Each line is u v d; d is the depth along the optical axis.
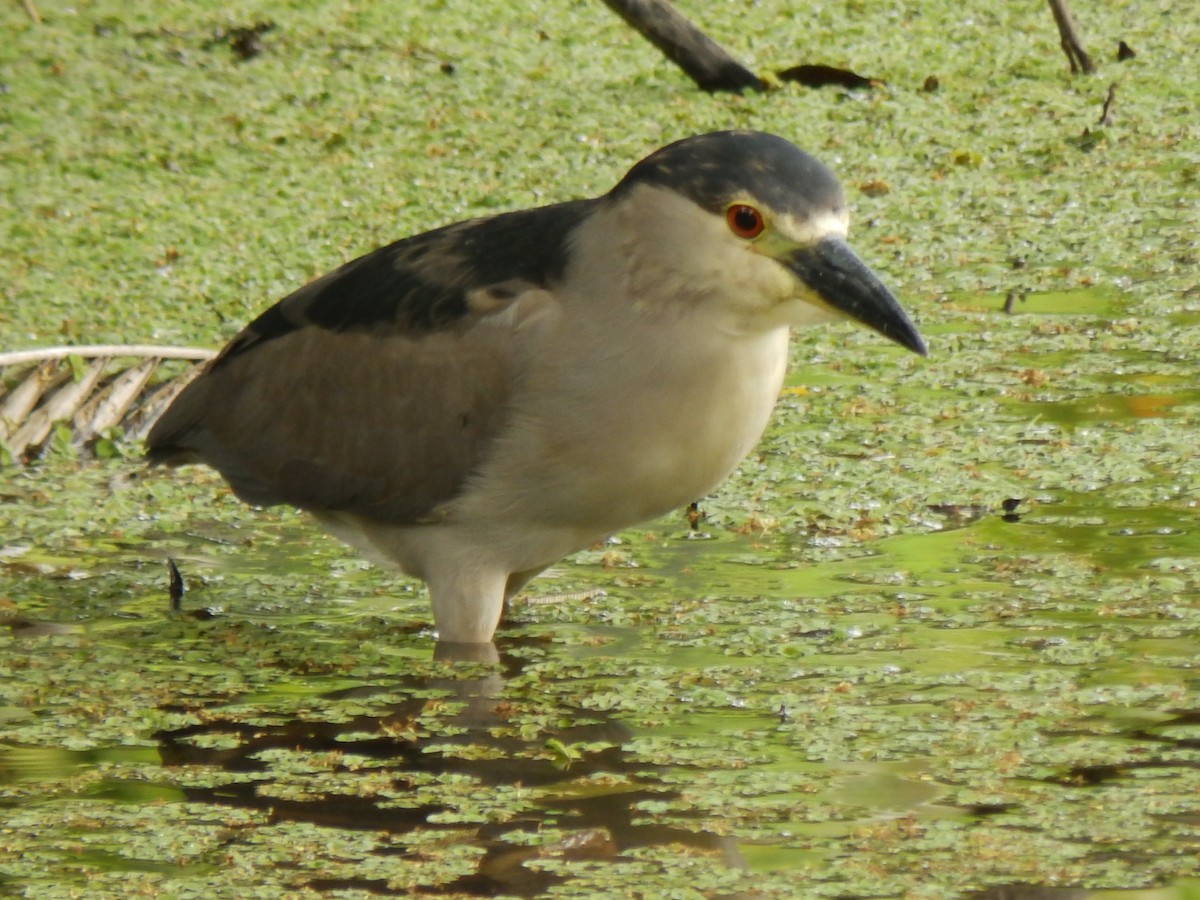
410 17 24.00
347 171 18.78
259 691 9.45
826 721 8.69
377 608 10.61
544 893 7.17
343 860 7.55
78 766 8.59
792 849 7.45
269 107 20.81
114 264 16.36
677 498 9.62
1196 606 9.86
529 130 19.81
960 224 16.91
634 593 10.45
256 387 10.58
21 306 15.34
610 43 22.92
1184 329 14.21
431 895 7.22
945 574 10.45
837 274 8.84
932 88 20.69
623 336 9.22
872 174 18.30
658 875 7.29
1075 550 10.66
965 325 14.56
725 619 10.02
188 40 23.30
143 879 7.42
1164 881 7.08
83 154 19.44
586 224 9.48
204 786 8.34
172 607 10.62
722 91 20.84
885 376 13.67
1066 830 7.51
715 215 8.91
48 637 10.22
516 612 10.30
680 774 8.20
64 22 23.98
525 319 9.48
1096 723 8.53
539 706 9.03
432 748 8.66
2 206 17.97
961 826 7.58
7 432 13.00
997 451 12.20
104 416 13.18
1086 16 23.36
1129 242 16.22
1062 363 13.70
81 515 11.99
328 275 10.66
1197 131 19.05
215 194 18.20
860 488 11.71
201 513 12.09
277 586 10.91
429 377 9.78
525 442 9.49
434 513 9.87
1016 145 18.98
